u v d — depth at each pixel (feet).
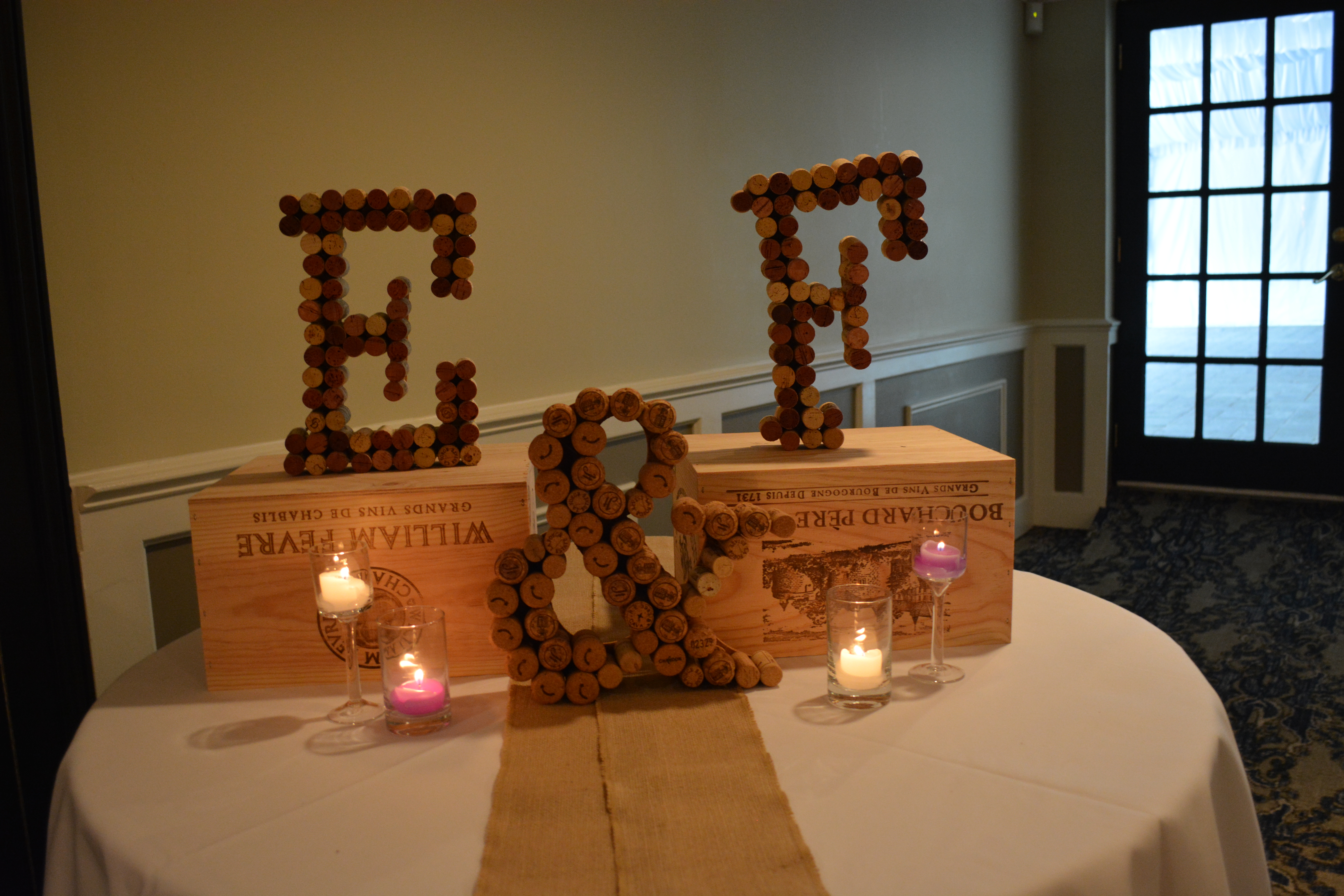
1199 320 13.62
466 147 6.61
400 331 4.00
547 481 3.39
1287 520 12.59
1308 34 12.38
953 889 2.25
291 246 5.74
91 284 4.86
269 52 5.51
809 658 3.76
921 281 11.73
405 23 6.19
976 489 3.75
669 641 3.44
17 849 4.80
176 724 3.30
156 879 2.40
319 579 3.23
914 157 3.90
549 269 7.27
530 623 3.39
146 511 5.16
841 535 3.75
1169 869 2.54
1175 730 3.01
